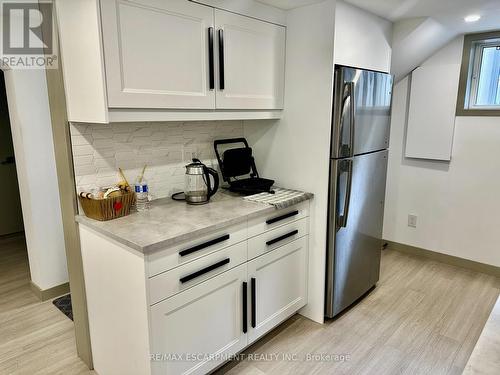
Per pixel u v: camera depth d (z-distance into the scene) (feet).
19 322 8.26
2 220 13.82
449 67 10.14
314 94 7.34
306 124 7.59
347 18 7.14
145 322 4.99
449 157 10.49
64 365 6.83
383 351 7.14
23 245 13.00
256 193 7.56
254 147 8.70
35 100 8.45
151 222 5.69
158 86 5.52
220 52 6.27
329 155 7.36
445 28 9.08
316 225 7.79
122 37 4.99
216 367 6.18
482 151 10.03
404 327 7.93
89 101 5.18
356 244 8.38
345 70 7.01
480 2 7.02
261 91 7.29
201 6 5.86
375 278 9.53
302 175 7.86
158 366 5.19
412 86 10.85
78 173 5.96
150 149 6.93
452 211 10.81
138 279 4.92
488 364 5.71
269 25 7.16
